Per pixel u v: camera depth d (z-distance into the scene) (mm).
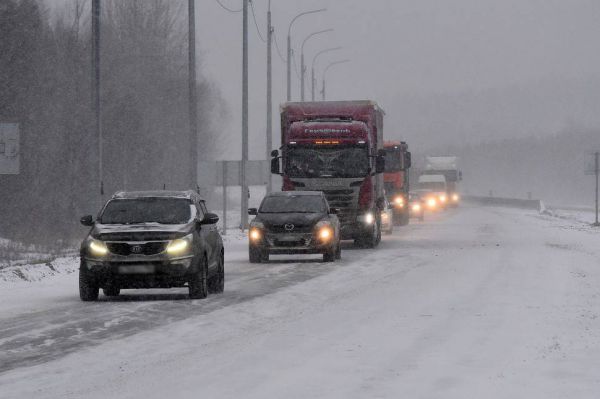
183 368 28094
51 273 65625
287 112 93812
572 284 53062
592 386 24719
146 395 24016
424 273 62062
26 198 101438
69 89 122688
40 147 107062
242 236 113688
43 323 39344
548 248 86938
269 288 54094
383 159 91312
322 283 56594
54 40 126562
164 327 37719
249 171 117312
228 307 44750
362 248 90938
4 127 61375
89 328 37625
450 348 31234
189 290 49219
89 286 48781
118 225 50000
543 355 29672
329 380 25734
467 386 24719
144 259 48219
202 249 49344
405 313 41000
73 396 24062
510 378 25844
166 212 51688
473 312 41000
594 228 131125
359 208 90000
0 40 104500
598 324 36875
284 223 73938
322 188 90250
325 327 36969
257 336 34781
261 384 25266
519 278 57156
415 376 26203
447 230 126312
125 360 29750
